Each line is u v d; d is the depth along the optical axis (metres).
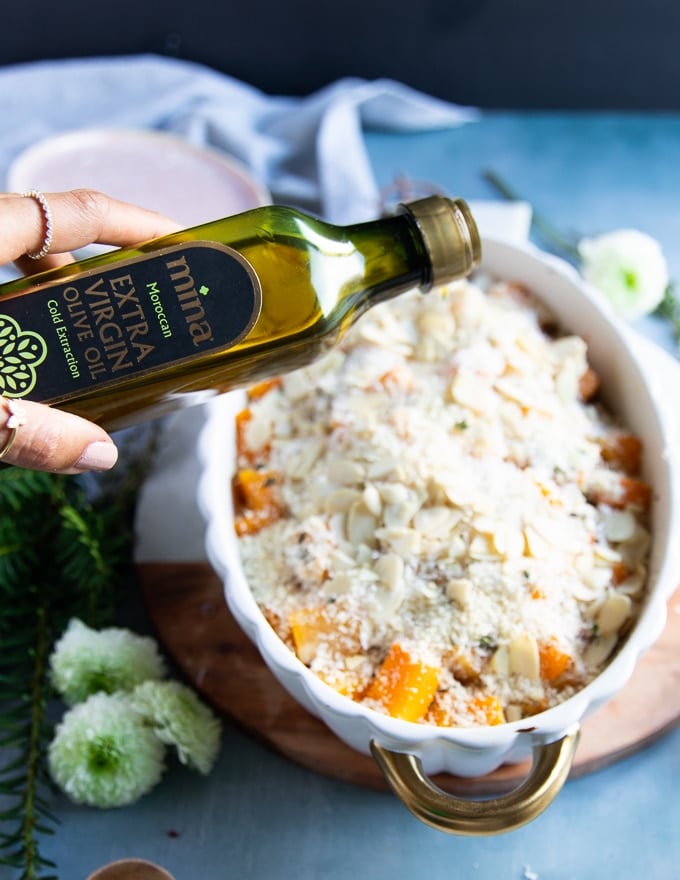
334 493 0.50
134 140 0.72
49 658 0.55
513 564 0.47
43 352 0.42
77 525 0.54
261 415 0.54
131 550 0.60
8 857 0.50
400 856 0.51
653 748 0.53
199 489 0.50
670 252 0.72
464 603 0.47
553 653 0.46
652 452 0.52
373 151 0.79
